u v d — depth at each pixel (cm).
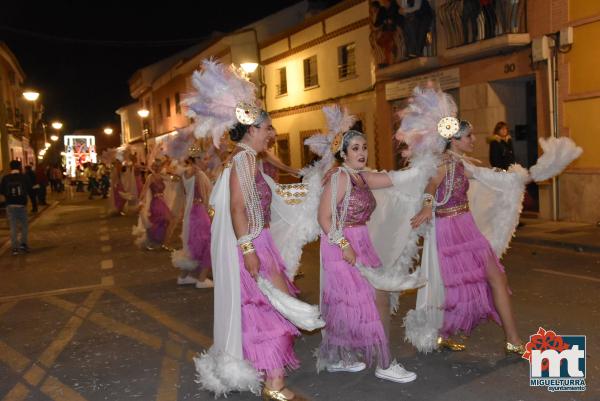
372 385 444
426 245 487
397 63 1659
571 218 1250
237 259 410
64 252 1255
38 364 540
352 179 424
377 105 1842
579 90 1227
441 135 455
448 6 1497
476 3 1406
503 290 479
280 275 414
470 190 514
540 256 924
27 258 1203
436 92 468
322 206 425
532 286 719
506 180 499
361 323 427
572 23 1222
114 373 505
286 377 470
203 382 430
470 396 416
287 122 2491
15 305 784
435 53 1591
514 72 1359
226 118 404
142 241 1189
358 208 428
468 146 476
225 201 413
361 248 430
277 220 445
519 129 1465
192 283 848
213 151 786
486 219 515
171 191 1161
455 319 482
